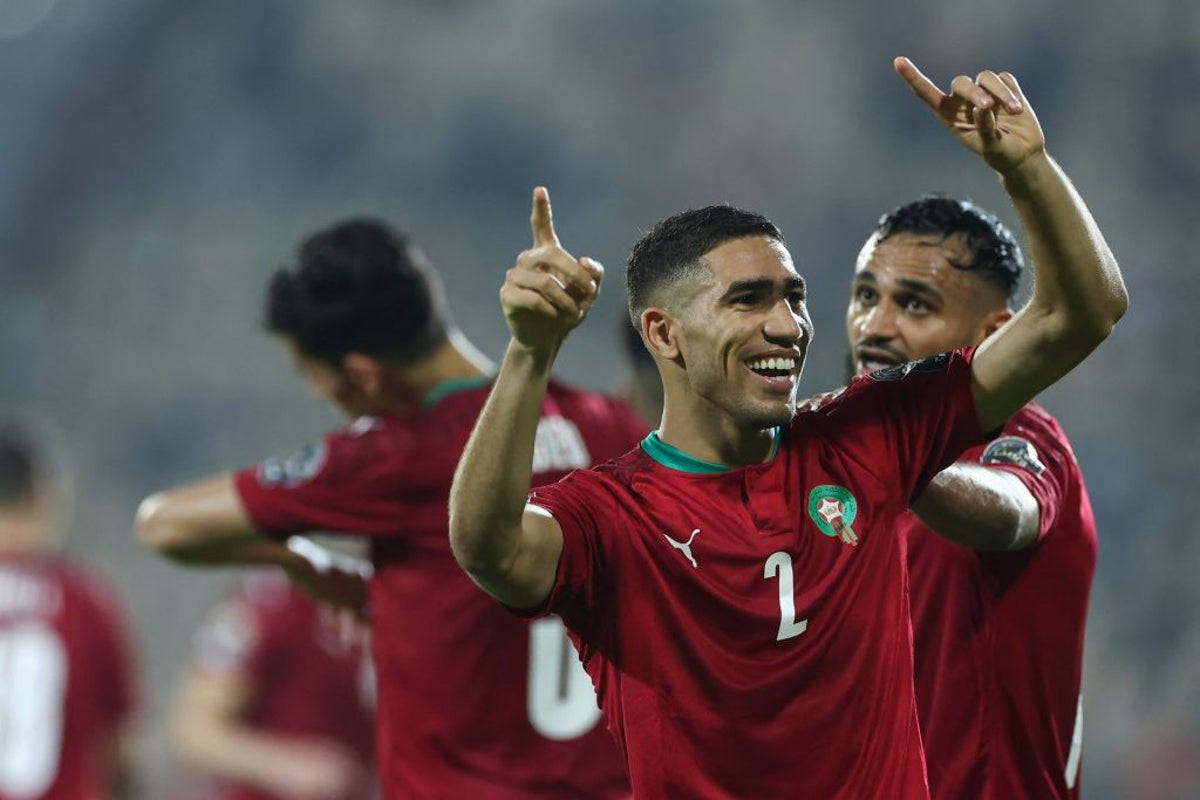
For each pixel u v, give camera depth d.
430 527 13.51
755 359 8.79
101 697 20.14
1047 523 9.96
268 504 13.67
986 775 10.23
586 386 65.75
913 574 10.60
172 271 77.25
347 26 83.81
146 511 14.21
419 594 13.56
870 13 78.06
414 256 13.98
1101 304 8.81
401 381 13.95
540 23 82.88
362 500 13.55
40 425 70.75
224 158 81.88
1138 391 59.09
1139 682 48.97
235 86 83.00
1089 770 46.41
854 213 73.88
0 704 19.42
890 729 8.98
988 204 72.06
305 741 24.00
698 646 8.81
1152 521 55.03
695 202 77.19
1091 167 70.56
